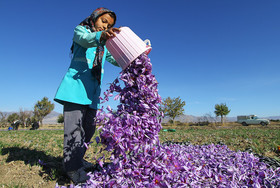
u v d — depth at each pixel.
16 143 5.21
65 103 2.31
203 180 1.95
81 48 2.44
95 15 2.37
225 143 5.40
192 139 6.55
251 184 1.90
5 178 2.37
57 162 3.09
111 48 2.07
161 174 1.79
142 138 1.86
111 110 1.85
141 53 1.94
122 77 1.93
